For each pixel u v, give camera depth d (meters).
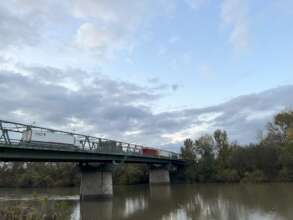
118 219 30.09
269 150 80.81
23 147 33.28
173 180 103.38
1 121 30.59
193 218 28.39
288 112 92.44
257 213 28.80
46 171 108.06
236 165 87.06
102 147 50.97
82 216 32.22
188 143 104.56
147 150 76.31
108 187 53.41
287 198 38.72
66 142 41.00
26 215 22.44
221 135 101.88
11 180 109.19
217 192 54.59
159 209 36.16
